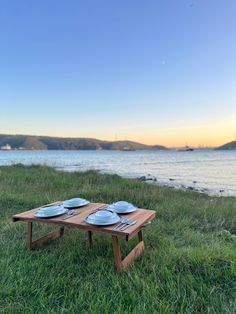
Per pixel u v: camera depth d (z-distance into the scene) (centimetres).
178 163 3416
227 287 234
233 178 1694
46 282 240
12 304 208
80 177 1073
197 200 707
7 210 514
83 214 315
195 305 207
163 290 227
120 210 316
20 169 1353
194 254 283
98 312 196
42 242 341
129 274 252
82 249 322
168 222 455
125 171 2173
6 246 329
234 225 446
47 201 585
